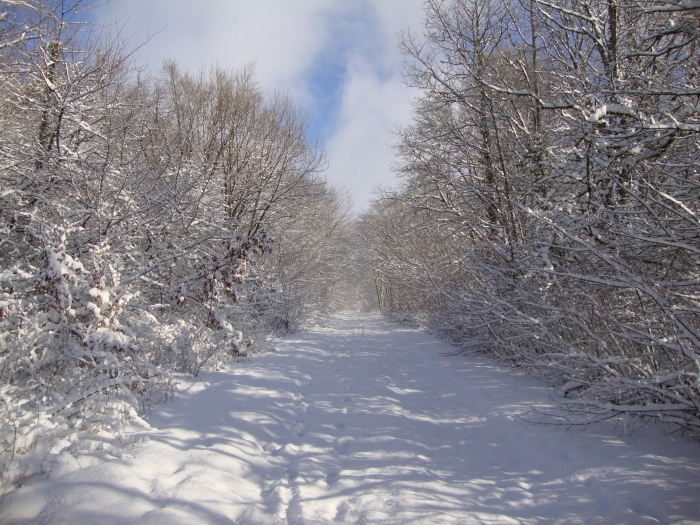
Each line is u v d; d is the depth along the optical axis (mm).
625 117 4906
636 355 4711
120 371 4602
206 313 8406
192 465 3473
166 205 7660
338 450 4359
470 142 11164
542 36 8227
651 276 5059
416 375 8305
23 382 4148
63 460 3238
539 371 6688
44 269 4852
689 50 5316
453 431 5055
